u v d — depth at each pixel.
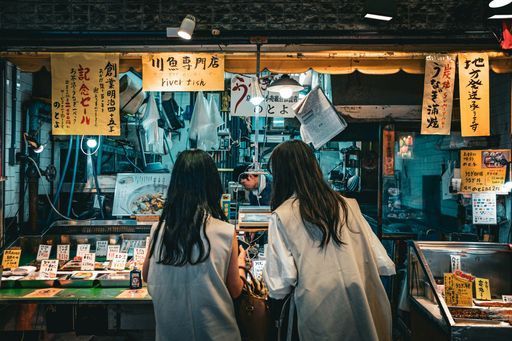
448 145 5.30
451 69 3.59
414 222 6.17
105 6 3.88
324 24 3.88
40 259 3.73
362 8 3.88
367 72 3.70
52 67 3.58
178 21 3.88
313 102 3.56
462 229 5.09
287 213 2.21
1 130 3.82
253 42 3.66
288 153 2.32
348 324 2.06
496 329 2.54
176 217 2.09
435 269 3.41
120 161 6.69
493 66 3.70
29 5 3.88
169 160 7.72
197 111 4.84
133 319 3.28
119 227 4.10
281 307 2.51
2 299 2.93
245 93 4.03
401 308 3.90
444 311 2.67
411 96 4.44
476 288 3.20
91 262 3.60
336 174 7.24
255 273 3.24
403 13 3.89
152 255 2.17
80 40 3.66
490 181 3.94
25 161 4.39
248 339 2.40
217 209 2.26
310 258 2.12
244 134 6.91
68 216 4.98
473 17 3.87
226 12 3.88
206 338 2.04
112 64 3.60
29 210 4.34
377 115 4.43
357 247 2.23
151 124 5.20
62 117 3.59
